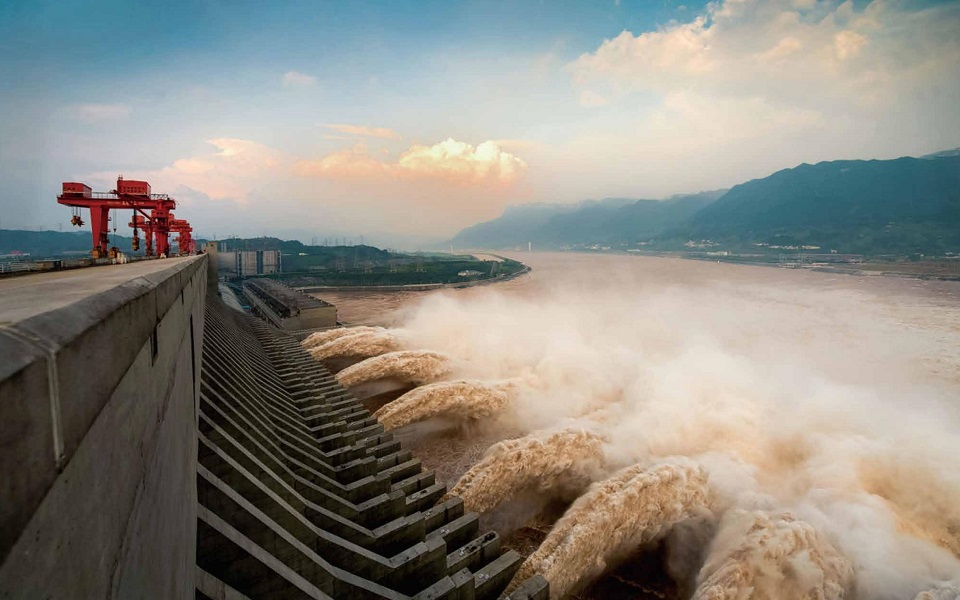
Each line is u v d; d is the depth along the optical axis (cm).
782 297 16200
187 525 1059
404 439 4947
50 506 285
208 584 1216
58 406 300
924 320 11275
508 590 2758
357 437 3597
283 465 2323
